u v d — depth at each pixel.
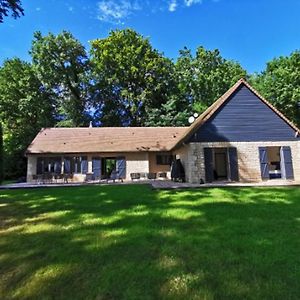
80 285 3.55
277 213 7.33
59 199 10.77
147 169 25.73
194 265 4.01
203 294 3.21
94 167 25.38
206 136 17.77
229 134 17.92
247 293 3.23
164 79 39.47
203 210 7.80
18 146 32.97
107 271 3.90
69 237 5.55
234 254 4.39
